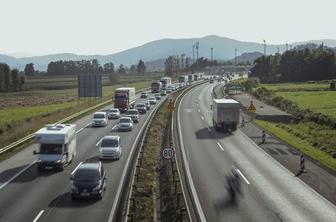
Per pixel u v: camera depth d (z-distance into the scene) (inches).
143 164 1348.4
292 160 1477.6
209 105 3663.9
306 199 1008.2
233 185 1129.4
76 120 2699.3
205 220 842.8
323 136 1959.9
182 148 1701.5
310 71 6461.6
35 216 869.8
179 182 1080.8
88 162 1102.4
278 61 6993.1
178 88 5807.1
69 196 1030.4
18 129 2133.4
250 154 1587.1
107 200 993.5
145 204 931.3
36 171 1315.2
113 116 2819.9
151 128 2183.8
